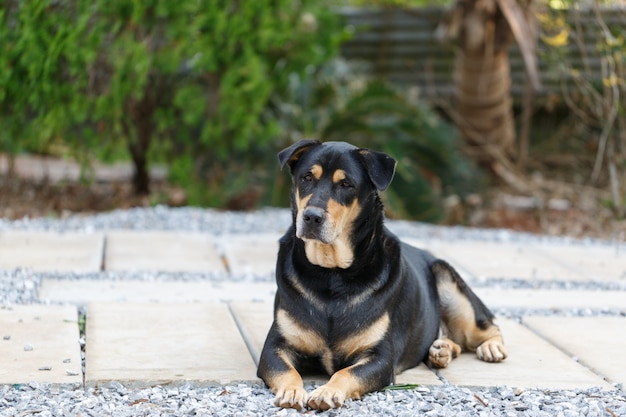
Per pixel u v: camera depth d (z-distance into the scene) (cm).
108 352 512
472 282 754
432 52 1380
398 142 1105
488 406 446
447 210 1128
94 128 1135
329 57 1135
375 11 1384
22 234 862
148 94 1094
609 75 1100
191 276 734
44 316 582
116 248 827
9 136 1043
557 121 1377
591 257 875
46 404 431
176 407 431
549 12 1127
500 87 1216
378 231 471
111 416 415
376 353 460
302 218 443
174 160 1134
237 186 1116
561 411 442
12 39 995
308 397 427
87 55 981
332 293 461
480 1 1137
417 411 431
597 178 1209
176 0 1009
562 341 581
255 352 523
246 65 1049
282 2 1066
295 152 472
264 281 727
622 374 516
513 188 1241
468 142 1261
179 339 545
